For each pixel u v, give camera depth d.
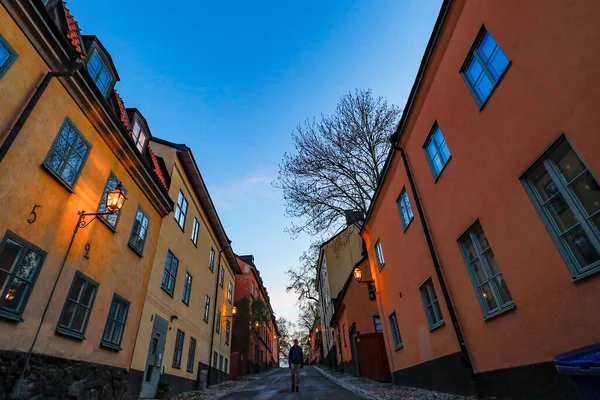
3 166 4.72
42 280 5.41
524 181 4.72
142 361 9.05
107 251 7.43
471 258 6.37
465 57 6.00
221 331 19.25
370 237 13.40
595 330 3.66
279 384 14.51
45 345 5.34
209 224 17.58
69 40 6.36
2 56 4.85
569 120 3.87
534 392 4.61
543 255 4.41
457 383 6.78
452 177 6.71
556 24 4.01
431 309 8.23
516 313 4.98
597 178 3.56
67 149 6.20
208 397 10.75
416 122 8.33
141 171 8.96
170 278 11.70
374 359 13.32
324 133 16.14
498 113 5.19
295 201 16.19
